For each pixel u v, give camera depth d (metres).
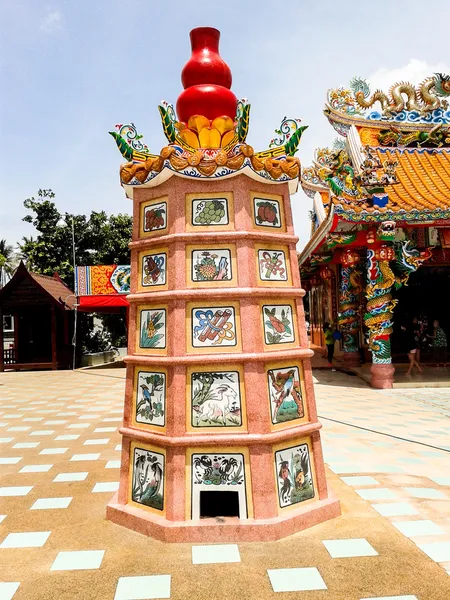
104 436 8.84
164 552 4.10
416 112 15.57
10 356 22.73
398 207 12.48
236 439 4.35
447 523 4.68
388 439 8.00
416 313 18.83
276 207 4.98
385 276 13.23
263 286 4.69
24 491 5.88
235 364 4.50
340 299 19.73
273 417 4.55
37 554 4.18
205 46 5.27
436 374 15.20
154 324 4.75
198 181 4.72
